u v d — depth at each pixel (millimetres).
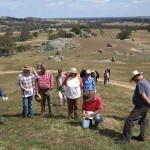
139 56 88250
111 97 23250
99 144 10977
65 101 18562
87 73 15359
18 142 11109
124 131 11164
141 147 10852
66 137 11625
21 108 17594
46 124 13156
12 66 67062
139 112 10883
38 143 10984
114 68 62781
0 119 13359
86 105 12656
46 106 18016
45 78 14344
